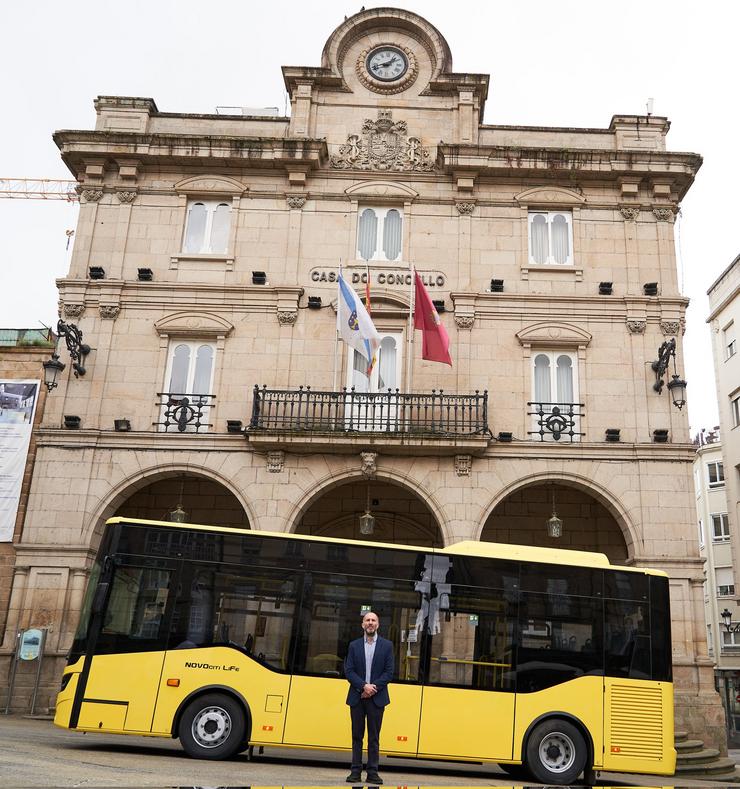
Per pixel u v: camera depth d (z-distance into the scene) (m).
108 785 7.60
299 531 19.03
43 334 19.75
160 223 19.06
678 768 14.09
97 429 17.42
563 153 18.94
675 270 18.72
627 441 17.53
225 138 18.98
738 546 31.06
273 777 9.22
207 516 18.81
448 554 11.41
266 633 10.88
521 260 18.84
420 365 18.08
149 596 10.94
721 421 32.84
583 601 11.38
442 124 19.83
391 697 10.70
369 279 18.55
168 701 10.55
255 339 18.23
